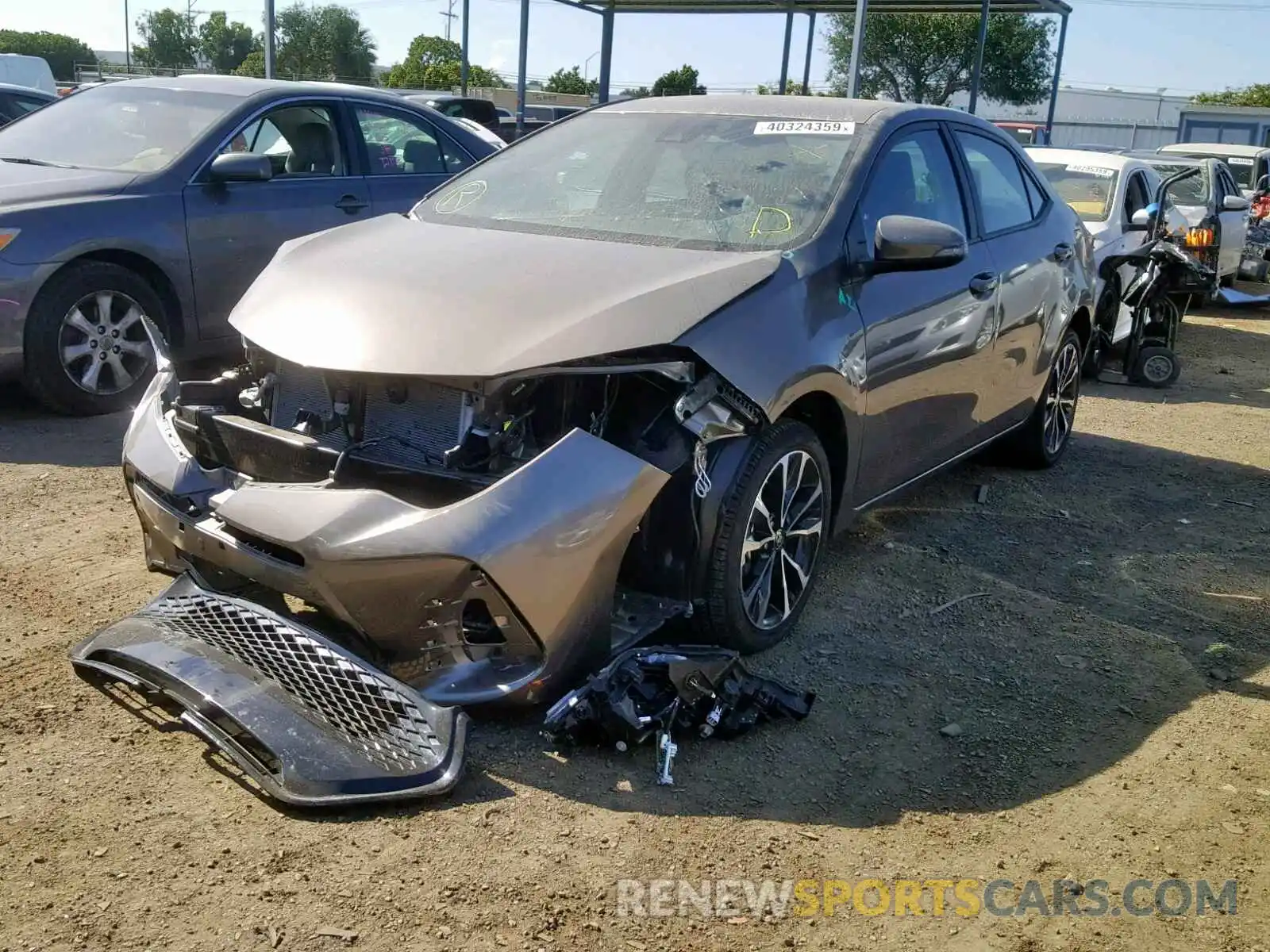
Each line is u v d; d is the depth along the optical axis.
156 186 6.45
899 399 4.38
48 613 3.87
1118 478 6.53
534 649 3.12
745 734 3.41
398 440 3.38
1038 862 2.94
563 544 3.05
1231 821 3.16
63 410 6.22
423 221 4.52
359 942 2.48
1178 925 2.73
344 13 57.47
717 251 3.91
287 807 2.88
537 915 2.60
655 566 3.50
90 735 3.16
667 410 3.41
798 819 3.04
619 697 3.16
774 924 2.64
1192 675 4.05
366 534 3.00
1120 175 10.27
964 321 4.76
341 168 7.33
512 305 3.39
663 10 23.39
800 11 23.22
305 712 2.99
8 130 7.39
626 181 4.44
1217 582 4.98
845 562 4.91
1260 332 12.87
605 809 2.99
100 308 6.23
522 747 3.23
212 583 3.77
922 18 39.69
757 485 3.59
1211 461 7.02
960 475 6.36
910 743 3.46
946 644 4.18
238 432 3.57
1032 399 5.91
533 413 3.32
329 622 3.71
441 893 2.64
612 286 3.49
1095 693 3.88
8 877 2.59
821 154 4.39
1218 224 13.36
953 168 5.05
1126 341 9.63
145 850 2.71
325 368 3.32
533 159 4.78
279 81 7.47
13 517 4.75
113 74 52.47
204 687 3.04
